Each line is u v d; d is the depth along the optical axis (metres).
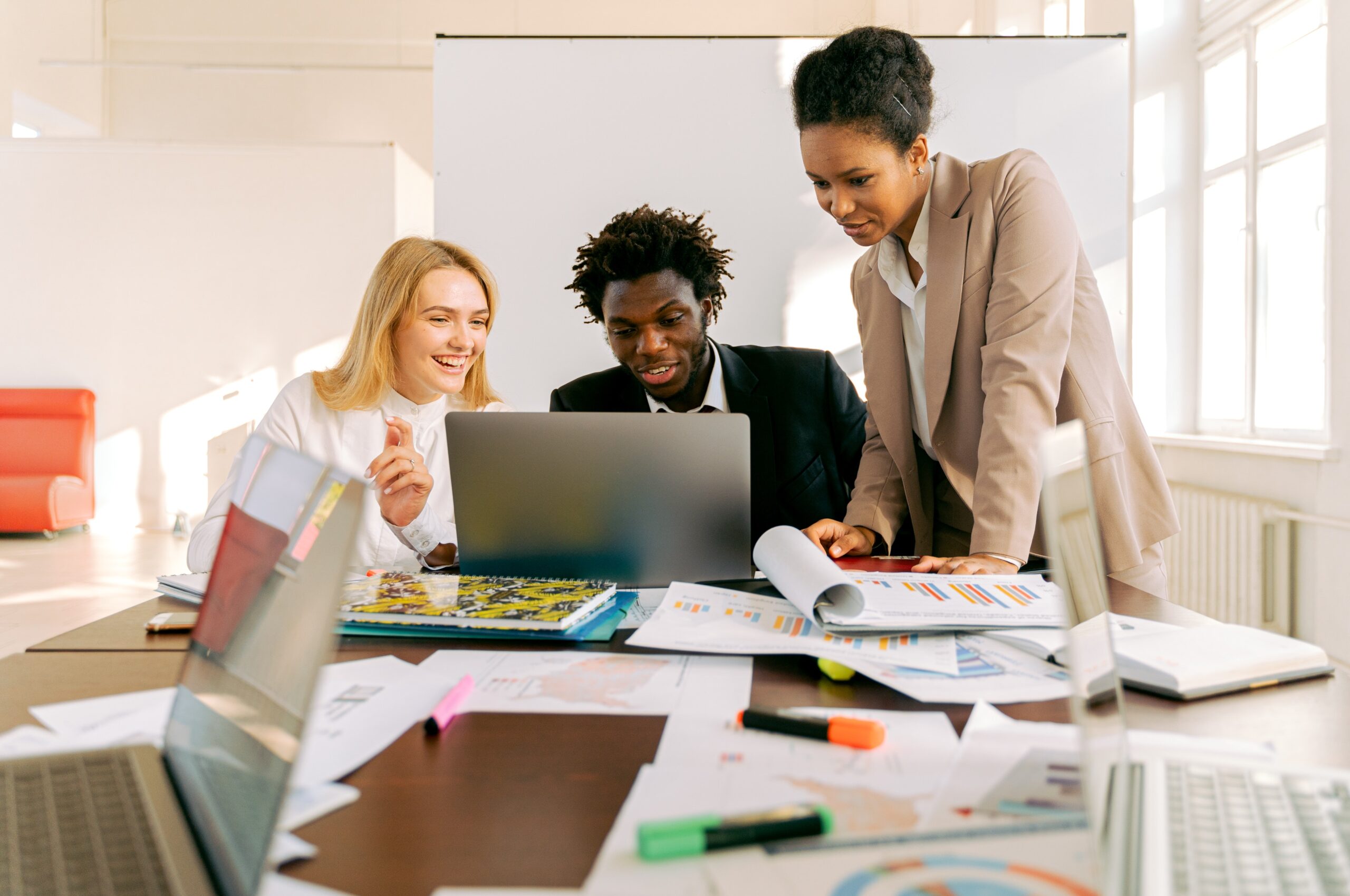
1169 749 0.57
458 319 1.71
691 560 1.14
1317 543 2.49
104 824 0.47
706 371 2.34
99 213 5.74
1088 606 0.46
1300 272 2.82
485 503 1.13
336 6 6.95
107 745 0.59
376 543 1.64
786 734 0.62
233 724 0.46
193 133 7.03
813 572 0.90
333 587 0.40
